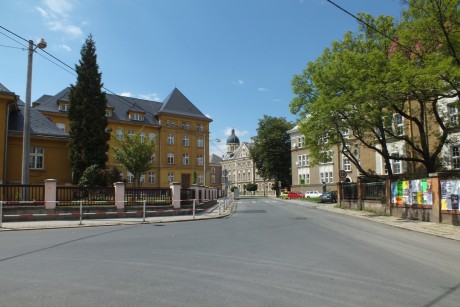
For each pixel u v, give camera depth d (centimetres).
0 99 2711
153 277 695
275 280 677
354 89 2247
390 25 2498
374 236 1362
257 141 8731
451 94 1984
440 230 1534
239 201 5334
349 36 2692
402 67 1872
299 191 7094
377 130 2948
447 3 1848
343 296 580
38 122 3167
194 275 711
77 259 866
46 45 2019
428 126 3150
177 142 6344
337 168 6184
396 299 566
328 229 1573
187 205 2497
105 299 558
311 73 2967
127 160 3938
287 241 1184
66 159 3297
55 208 1964
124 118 5934
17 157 2911
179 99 6638
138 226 1695
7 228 1576
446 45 1964
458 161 3108
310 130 2731
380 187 2603
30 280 670
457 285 653
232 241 1173
